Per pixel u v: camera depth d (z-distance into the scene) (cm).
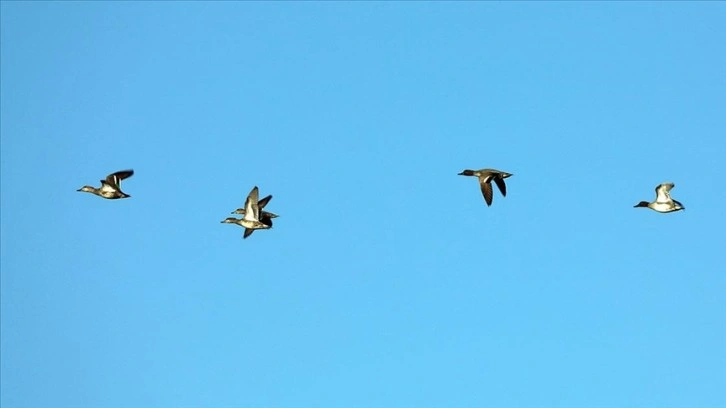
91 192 6531
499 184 6556
